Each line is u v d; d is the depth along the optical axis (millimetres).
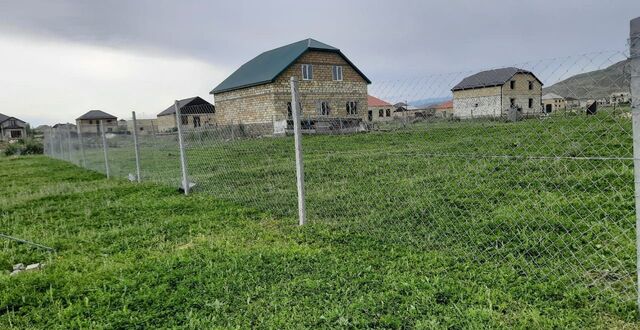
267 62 26156
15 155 24156
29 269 3932
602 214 4324
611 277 3004
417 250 3840
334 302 2887
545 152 6875
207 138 10211
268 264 3633
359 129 6617
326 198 6109
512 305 2705
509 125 3678
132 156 11523
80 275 3602
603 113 2582
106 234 4906
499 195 5555
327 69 25172
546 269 3188
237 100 26438
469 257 3590
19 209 6660
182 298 3080
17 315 2969
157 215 5777
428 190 6141
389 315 2621
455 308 2693
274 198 6391
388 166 8281
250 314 2807
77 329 2742
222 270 3537
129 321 2783
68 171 12898
